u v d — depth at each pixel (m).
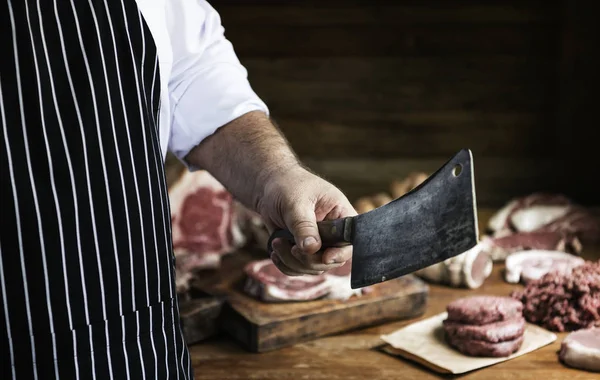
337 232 1.30
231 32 3.42
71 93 1.23
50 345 1.21
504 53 3.39
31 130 1.19
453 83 3.43
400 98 3.46
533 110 3.43
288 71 3.45
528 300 2.08
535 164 3.45
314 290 2.12
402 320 2.17
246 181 1.53
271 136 1.54
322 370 1.89
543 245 2.67
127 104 1.29
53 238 1.19
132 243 1.28
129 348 1.29
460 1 3.36
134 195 1.28
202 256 2.51
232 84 1.57
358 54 3.43
